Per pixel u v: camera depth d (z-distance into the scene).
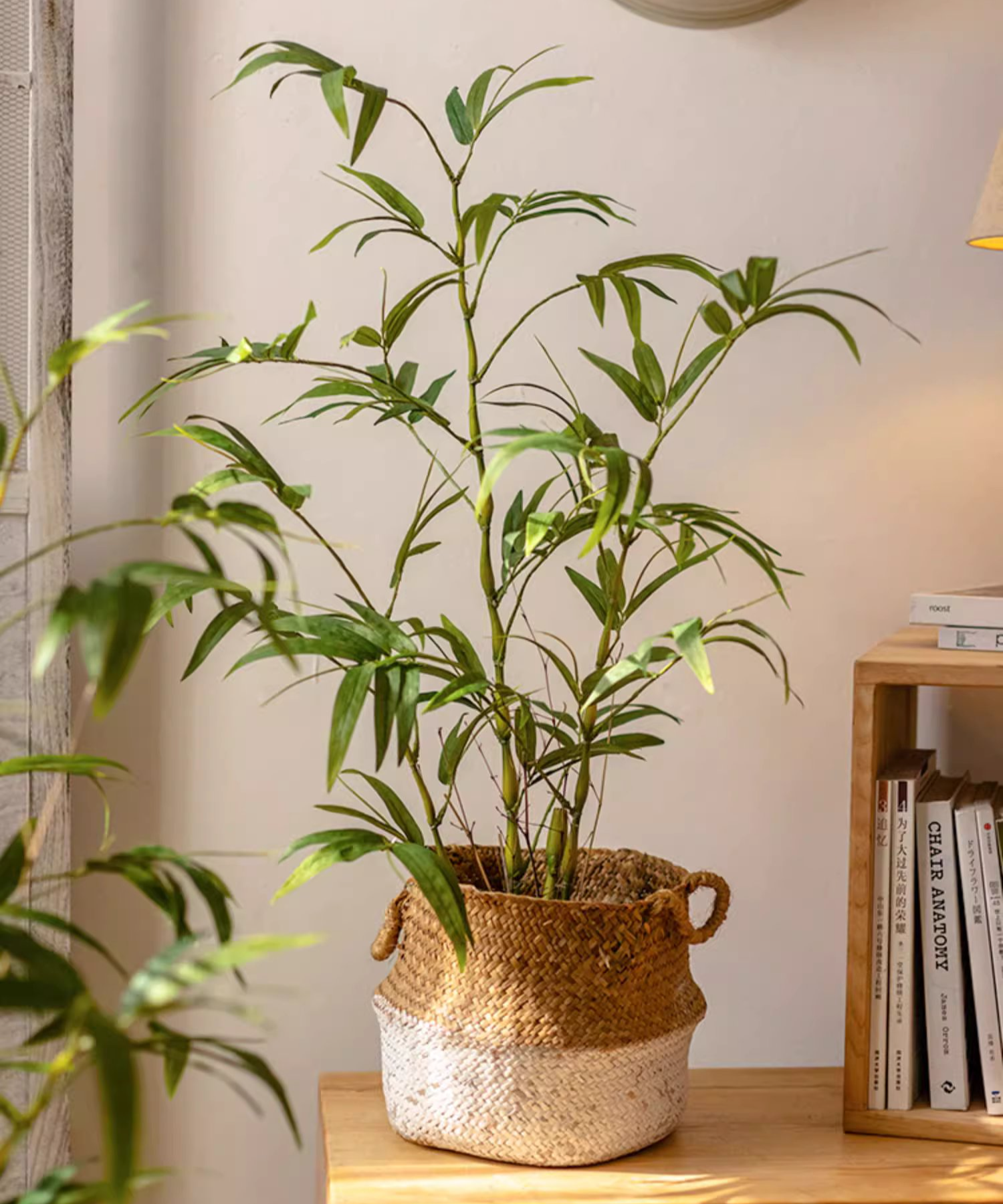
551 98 1.44
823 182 1.46
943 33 1.46
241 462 1.05
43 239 1.30
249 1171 1.45
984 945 1.18
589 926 1.08
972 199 1.46
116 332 0.63
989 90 1.46
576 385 1.46
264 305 1.43
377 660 1.00
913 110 1.46
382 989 1.17
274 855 1.44
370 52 1.42
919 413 1.47
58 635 0.54
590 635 1.46
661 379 1.06
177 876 1.42
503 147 1.44
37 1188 0.61
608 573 1.16
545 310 1.45
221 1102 1.45
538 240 1.44
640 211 1.45
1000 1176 1.10
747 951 1.50
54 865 1.32
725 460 1.47
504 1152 1.08
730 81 1.45
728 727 1.48
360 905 1.46
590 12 1.43
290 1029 1.45
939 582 1.48
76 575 1.40
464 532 1.46
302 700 1.45
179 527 0.67
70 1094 1.36
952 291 1.47
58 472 1.31
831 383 1.47
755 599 1.48
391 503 1.45
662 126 1.45
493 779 1.44
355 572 1.45
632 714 1.15
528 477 1.45
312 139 1.42
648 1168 1.11
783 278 1.46
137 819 1.43
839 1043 1.50
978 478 1.47
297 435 1.44
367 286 1.44
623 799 1.48
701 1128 1.22
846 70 1.45
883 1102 1.20
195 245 1.42
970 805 1.20
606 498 0.81
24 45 1.30
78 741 1.41
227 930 0.74
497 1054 1.06
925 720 1.50
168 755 1.43
